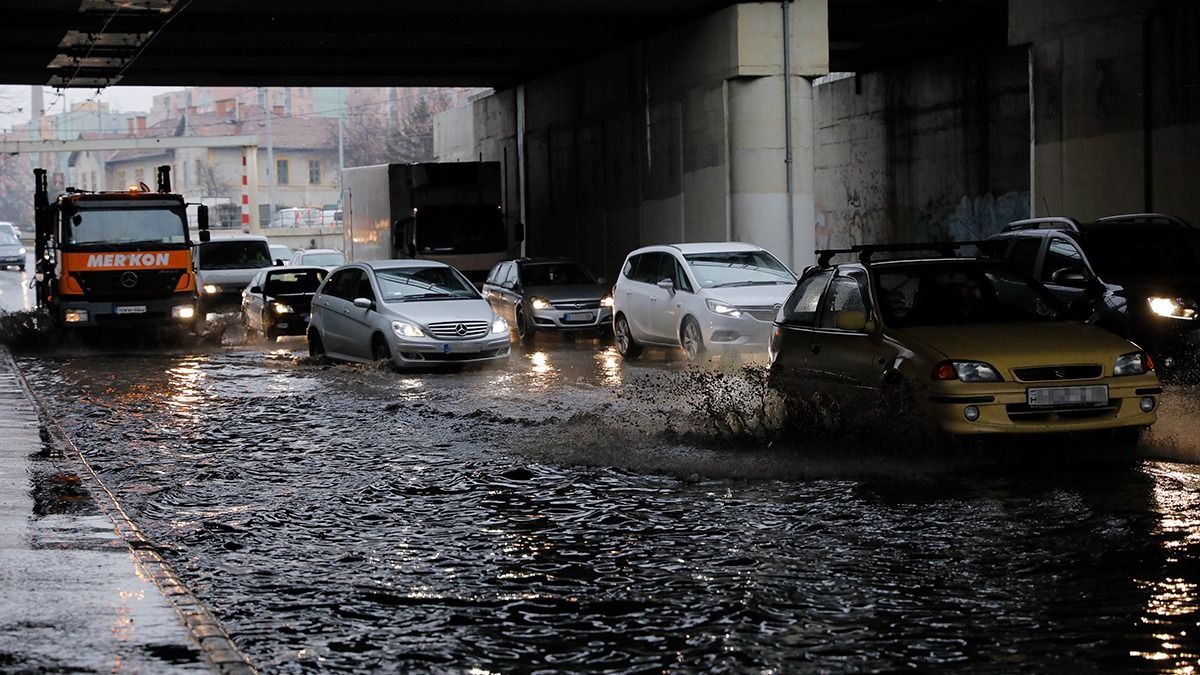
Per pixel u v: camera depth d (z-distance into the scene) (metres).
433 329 20.59
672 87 31.67
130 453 12.98
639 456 11.56
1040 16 26.19
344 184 41.19
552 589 7.28
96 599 6.57
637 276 23.27
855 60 38.94
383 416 15.37
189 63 36.69
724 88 29.00
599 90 36.50
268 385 19.44
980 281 12.04
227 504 10.12
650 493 10.02
